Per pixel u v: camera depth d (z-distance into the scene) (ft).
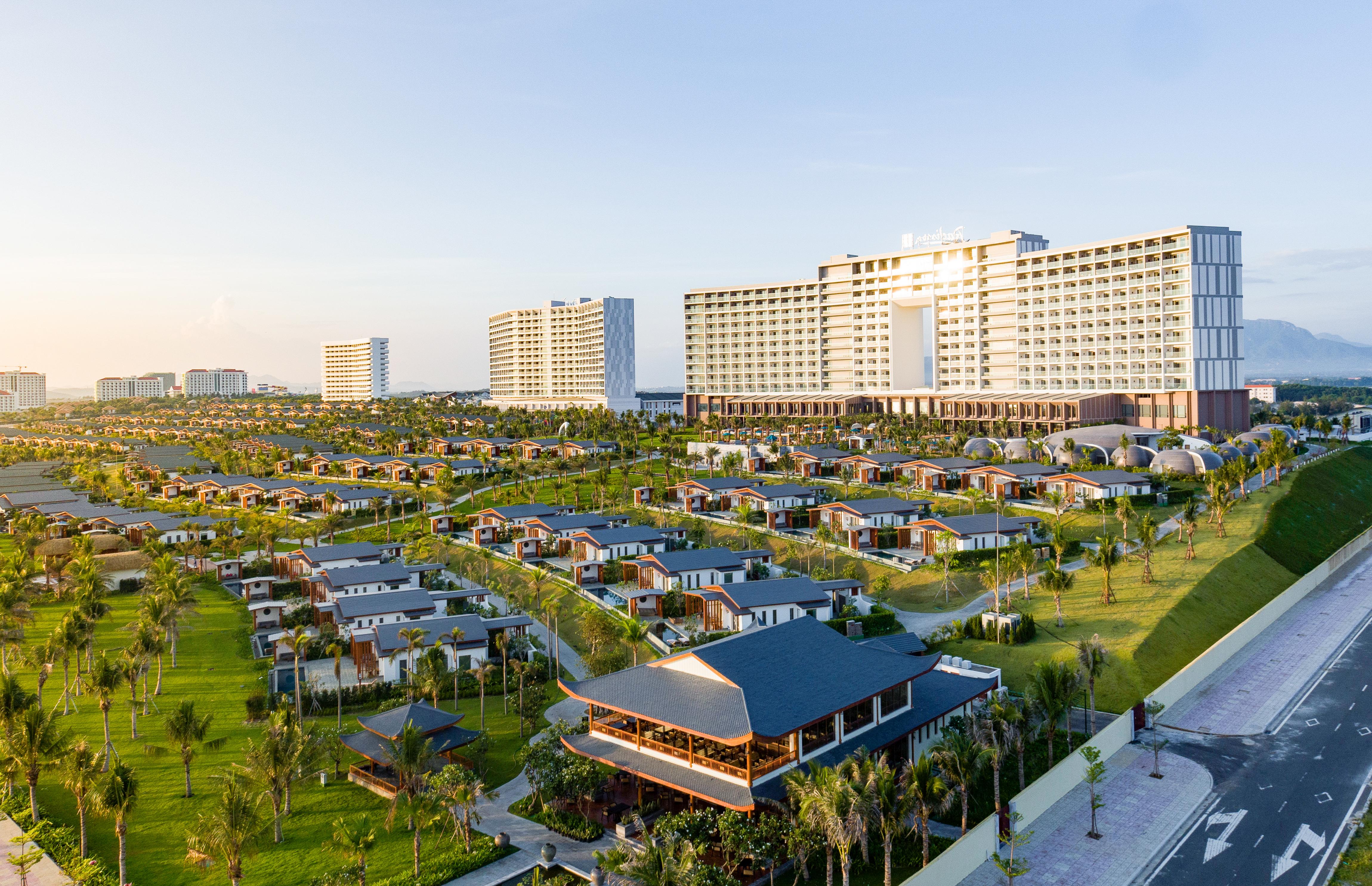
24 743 196.54
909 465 575.79
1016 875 164.66
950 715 226.79
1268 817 192.85
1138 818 194.29
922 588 374.84
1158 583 342.23
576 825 192.54
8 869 176.55
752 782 175.94
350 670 308.19
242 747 242.37
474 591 368.68
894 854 178.50
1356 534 488.44
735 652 207.10
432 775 195.00
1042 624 314.76
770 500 497.05
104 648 325.42
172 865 181.88
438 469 642.22
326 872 178.91
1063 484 504.84
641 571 382.01
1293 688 268.00
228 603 397.39
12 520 542.98
